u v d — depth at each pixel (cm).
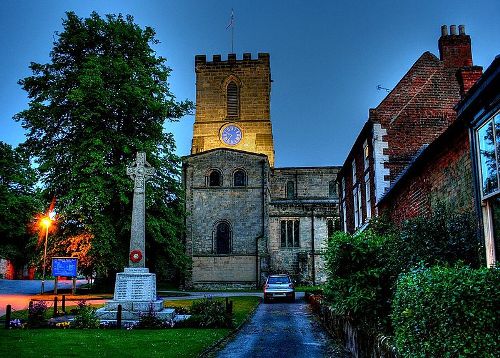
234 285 5016
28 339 1309
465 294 575
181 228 3625
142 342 1296
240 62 6475
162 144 3453
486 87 926
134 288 1881
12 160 4947
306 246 5381
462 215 1159
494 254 975
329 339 1455
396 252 1115
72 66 3331
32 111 3112
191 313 1878
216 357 1196
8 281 5062
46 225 3125
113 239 2955
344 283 1165
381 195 2191
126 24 3412
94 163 2912
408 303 698
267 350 1288
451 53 2367
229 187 5225
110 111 3153
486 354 548
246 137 6325
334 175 6338
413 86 2328
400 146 2250
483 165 1012
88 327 1608
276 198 6306
